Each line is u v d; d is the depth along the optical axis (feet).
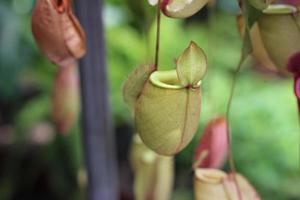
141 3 2.73
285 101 6.98
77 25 2.43
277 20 2.48
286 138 6.86
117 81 7.32
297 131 6.89
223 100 6.89
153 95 2.22
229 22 7.89
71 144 7.31
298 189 6.81
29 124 7.97
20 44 7.44
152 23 2.76
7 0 7.41
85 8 2.98
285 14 2.47
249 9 2.35
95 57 3.07
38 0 2.40
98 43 3.05
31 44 7.47
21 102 8.57
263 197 6.86
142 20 2.77
